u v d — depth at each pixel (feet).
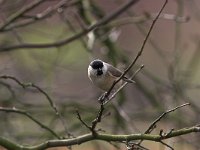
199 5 48.88
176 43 41.11
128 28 59.67
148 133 23.72
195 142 38.58
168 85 40.73
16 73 47.29
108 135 24.40
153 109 41.63
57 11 39.78
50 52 48.42
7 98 43.14
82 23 39.47
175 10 58.95
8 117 42.39
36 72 47.29
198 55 45.78
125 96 41.60
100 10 43.42
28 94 46.91
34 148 26.12
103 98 23.03
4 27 37.93
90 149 50.57
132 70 42.32
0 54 47.26
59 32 46.85
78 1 40.81
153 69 55.98
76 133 40.09
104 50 41.83
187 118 40.91
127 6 39.22
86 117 40.37
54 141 25.94
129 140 23.79
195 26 66.59
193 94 50.24
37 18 39.04
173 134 22.85
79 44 49.93
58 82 47.98
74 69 46.29
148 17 40.63
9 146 26.48
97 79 27.22
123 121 40.83
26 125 42.75
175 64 40.96
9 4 42.55
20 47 38.91
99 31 42.88
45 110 41.70
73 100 42.34
